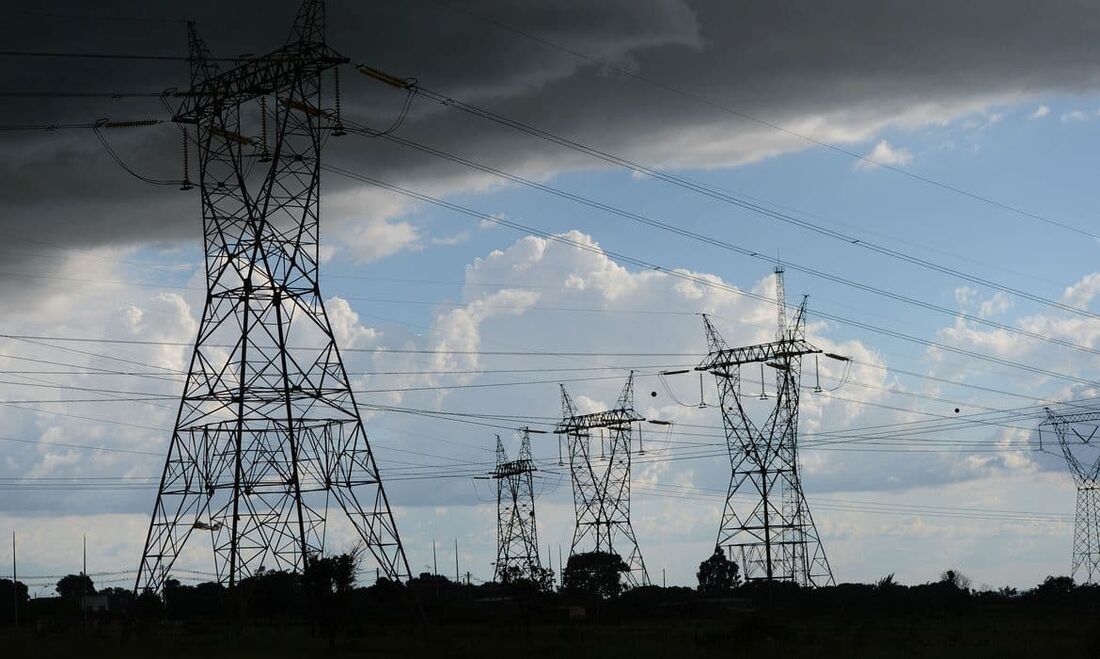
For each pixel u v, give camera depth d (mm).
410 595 91125
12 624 152750
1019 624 112188
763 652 78438
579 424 146875
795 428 126562
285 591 110375
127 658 72750
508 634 96625
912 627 108125
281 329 84250
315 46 81938
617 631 101812
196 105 85188
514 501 156625
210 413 83750
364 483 86312
